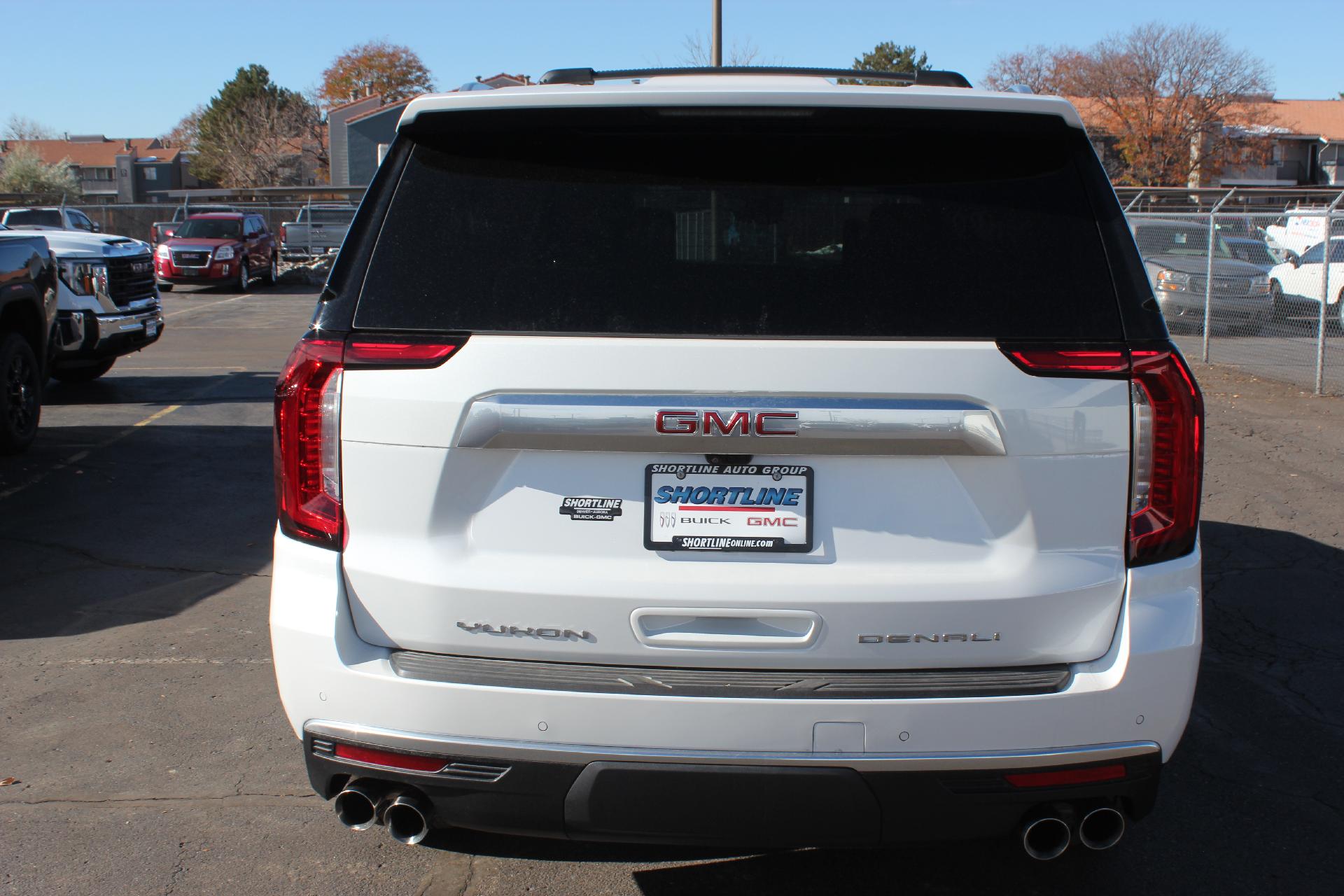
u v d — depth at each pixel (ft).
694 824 7.77
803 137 8.09
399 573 7.88
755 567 7.75
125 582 18.17
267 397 36.88
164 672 14.58
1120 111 196.03
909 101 7.83
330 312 7.90
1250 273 48.47
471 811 7.96
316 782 8.29
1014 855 10.39
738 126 8.10
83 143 405.18
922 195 7.93
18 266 26.07
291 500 8.05
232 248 90.99
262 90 298.76
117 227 139.74
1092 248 7.82
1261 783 11.83
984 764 7.61
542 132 8.20
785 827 7.75
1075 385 7.58
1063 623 7.76
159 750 12.44
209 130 295.07
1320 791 11.65
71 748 12.47
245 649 15.39
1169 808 11.28
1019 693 7.64
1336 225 47.73
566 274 7.76
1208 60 193.88
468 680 7.75
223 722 13.14
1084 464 7.65
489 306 7.72
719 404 7.49
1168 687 7.81
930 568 7.74
